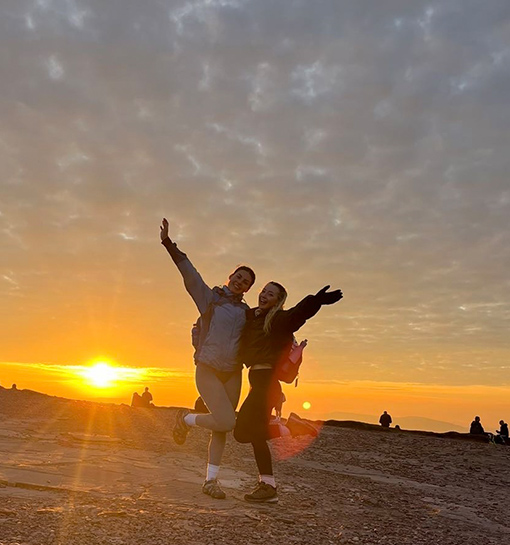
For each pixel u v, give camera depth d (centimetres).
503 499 575
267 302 406
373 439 981
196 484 442
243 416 399
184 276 402
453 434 1149
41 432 703
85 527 289
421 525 392
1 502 329
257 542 295
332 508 417
